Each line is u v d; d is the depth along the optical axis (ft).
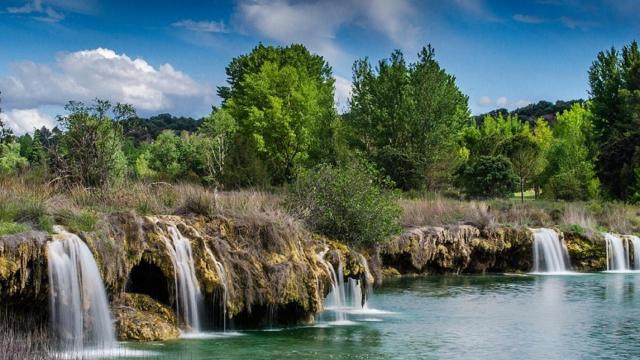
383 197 98.32
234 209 76.23
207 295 66.80
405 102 232.32
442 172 214.69
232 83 294.25
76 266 57.77
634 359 60.64
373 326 73.92
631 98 281.13
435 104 235.20
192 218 71.41
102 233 61.11
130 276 65.41
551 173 284.61
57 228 59.16
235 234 72.13
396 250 122.01
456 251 129.90
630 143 245.45
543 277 127.34
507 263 137.18
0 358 44.80
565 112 357.61
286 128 222.48
